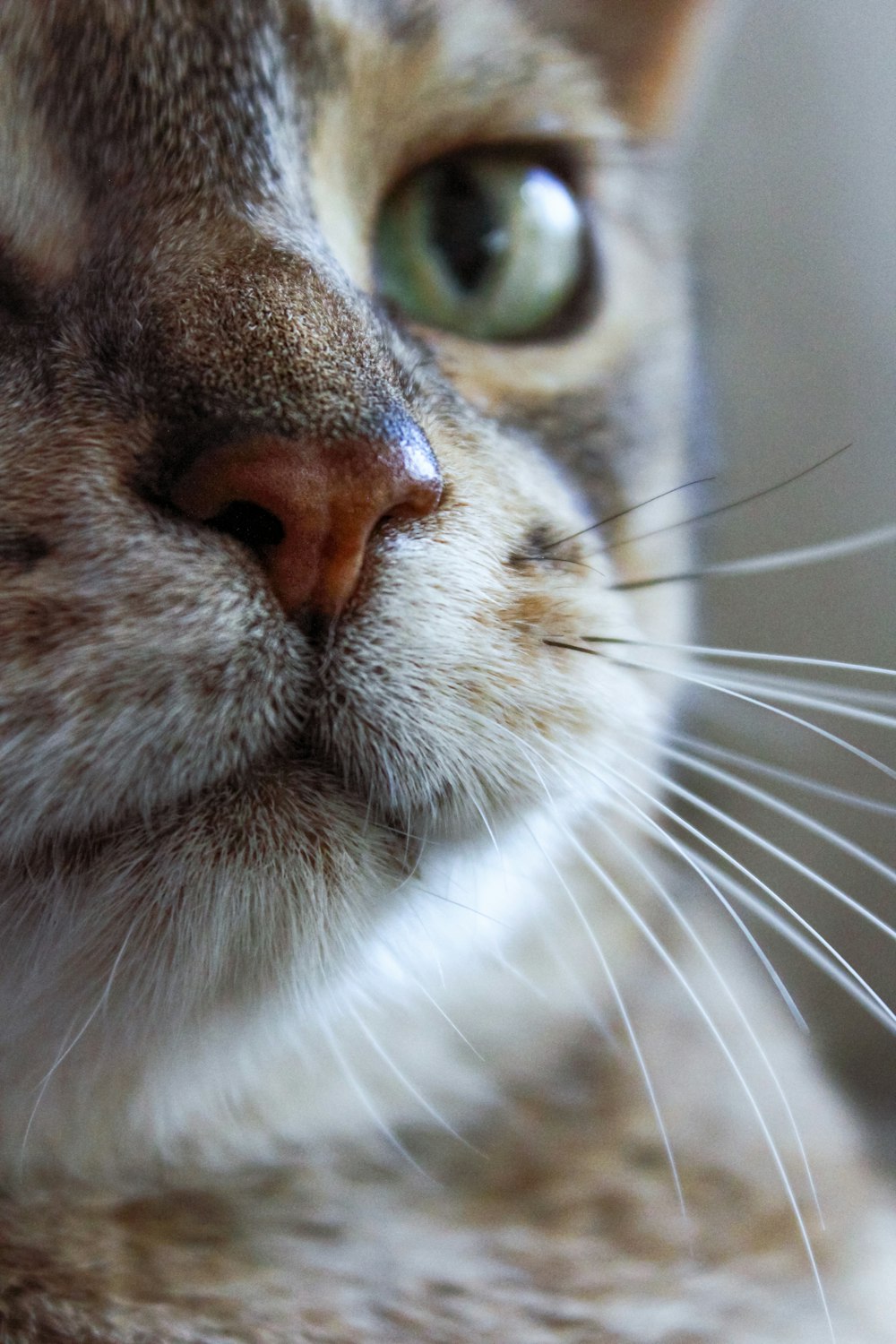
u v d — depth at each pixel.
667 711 0.23
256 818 0.18
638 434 0.23
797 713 0.27
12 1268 0.20
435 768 0.19
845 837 0.28
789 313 0.30
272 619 0.18
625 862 0.24
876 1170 0.26
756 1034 0.25
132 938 0.18
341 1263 0.21
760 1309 0.23
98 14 0.19
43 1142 0.20
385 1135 0.23
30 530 0.18
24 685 0.18
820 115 0.30
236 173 0.19
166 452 0.18
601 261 0.23
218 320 0.18
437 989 0.22
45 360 0.18
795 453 0.29
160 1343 0.19
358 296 0.19
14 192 0.19
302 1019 0.20
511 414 0.22
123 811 0.18
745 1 0.30
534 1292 0.22
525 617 0.20
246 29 0.20
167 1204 0.21
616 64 0.24
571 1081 0.24
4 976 0.18
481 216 0.22
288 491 0.18
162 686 0.18
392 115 0.21
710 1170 0.24
